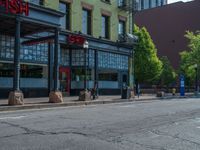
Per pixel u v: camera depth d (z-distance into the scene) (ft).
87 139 30.53
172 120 45.21
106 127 37.52
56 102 71.82
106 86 111.65
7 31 79.61
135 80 167.94
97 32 107.34
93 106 70.54
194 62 162.50
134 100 95.25
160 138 32.24
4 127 36.24
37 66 87.76
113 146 28.12
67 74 101.09
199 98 116.88
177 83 209.36
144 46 166.71
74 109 61.16
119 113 52.95
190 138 32.63
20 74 83.25
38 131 33.91
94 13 106.11
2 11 64.69
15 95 63.93
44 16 72.74
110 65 113.29
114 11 115.44
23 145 27.50
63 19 95.50
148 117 47.88
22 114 50.52
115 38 115.65
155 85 191.52
